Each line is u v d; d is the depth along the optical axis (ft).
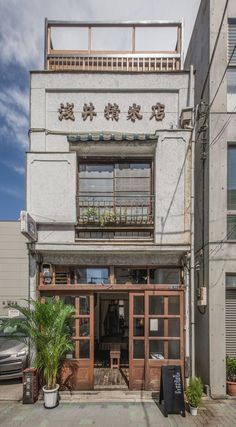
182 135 26.03
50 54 29.35
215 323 24.62
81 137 25.91
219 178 25.90
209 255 25.29
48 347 22.33
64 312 22.61
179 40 29.63
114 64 29.60
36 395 23.15
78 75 28.02
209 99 26.53
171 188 25.75
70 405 22.18
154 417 20.35
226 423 19.58
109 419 20.08
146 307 25.27
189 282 25.20
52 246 25.31
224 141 26.07
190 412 20.94
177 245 25.12
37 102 27.76
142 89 27.96
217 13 26.73
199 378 24.43
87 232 26.58
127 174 27.50
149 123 27.91
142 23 29.58
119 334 35.83
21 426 19.21
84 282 26.43
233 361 24.23
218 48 26.58
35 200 25.68
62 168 25.98
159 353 25.11
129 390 24.66
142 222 26.22
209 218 25.62
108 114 27.89
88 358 25.02
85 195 27.30
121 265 26.27
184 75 28.04
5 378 27.09
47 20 29.37
